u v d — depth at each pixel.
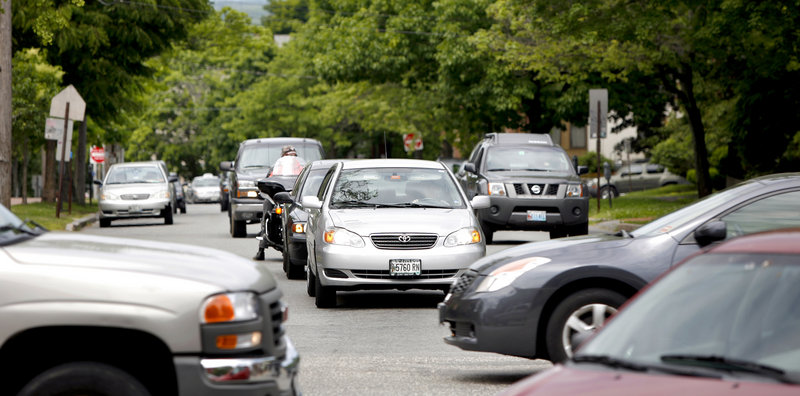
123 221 111.75
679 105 133.50
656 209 96.19
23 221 20.41
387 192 43.28
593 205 117.56
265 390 17.25
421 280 40.06
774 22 74.56
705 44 89.06
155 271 17.27
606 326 14.55
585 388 12.39
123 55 120.75
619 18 85.38
